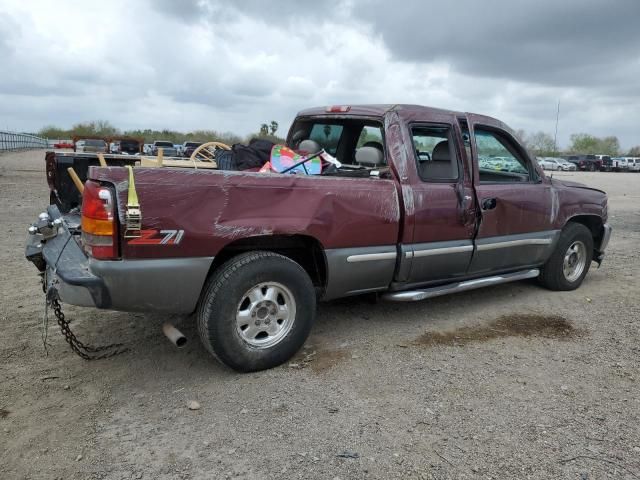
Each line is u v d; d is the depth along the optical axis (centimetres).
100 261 323
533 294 591
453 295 580
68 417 321
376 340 447
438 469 277
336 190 399
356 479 268
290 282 383
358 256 416
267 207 369
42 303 518
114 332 453
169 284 341
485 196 492
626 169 5000
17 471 270
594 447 298
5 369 380
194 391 355
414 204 440
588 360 416
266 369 386
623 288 624
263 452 289
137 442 297
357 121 499
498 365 403
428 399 348
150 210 328
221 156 490
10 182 1802
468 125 491
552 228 567
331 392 355
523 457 288
